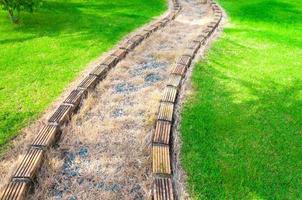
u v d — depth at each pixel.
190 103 6.27
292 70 7.77
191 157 4.90
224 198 4.25
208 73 7.57
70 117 5.90
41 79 7.29
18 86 6.96
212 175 4.59
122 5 14.25
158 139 5.09
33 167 4.51
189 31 11.34
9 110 6.11
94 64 8.09
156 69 7.97
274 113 5.98
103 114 6.12
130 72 7.88
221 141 5.24
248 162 4.82
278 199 4.25
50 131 5.27
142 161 4.88
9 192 4.14
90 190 4.44
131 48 9.17
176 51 9.09
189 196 4.27
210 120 5.75
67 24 11.17
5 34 10.03
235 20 12.49
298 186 4.45
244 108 6.12
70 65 8.02
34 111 6.10
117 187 4.48
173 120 5.72
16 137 5.43
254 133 5.44
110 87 7.11
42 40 9.62
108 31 10.64
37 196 4.29
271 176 4.59
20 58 8.34
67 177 4.67
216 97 6.50
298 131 5.50
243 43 9.77
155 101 6.37
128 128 5.70
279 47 9.39
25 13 11.92
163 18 12.70
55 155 5.01
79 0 14.41
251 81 7.19
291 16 13.00
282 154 5.00
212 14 13.72
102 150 5.18
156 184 4.26
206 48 9.26
